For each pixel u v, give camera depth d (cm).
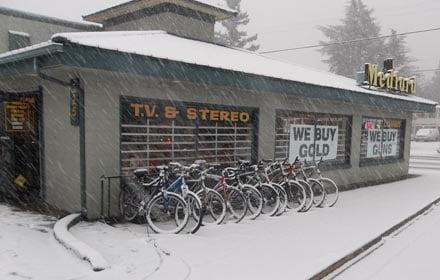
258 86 863
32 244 564
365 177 1386
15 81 870
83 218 713
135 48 716
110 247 576
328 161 1237
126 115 771
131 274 485
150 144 808
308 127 1155
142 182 725
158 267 511
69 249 539
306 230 735
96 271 483
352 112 1293
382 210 938
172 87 818
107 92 729
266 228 736
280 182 911
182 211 712
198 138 884
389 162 1527
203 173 748
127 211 730
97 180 724
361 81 1399
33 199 848
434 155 3184
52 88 783
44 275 463
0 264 483
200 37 1298
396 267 598
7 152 882
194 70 749
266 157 1014
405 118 1617
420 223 872
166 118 827
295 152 1119
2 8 1034
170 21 1220
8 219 691
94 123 714
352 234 719
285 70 1104
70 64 611
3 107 895
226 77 801
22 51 654
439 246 705
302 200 896
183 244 620
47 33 1134
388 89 1482
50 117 795
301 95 973
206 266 535
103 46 636
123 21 1332
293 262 563
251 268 535
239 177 814
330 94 1053
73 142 742
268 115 1012
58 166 782
